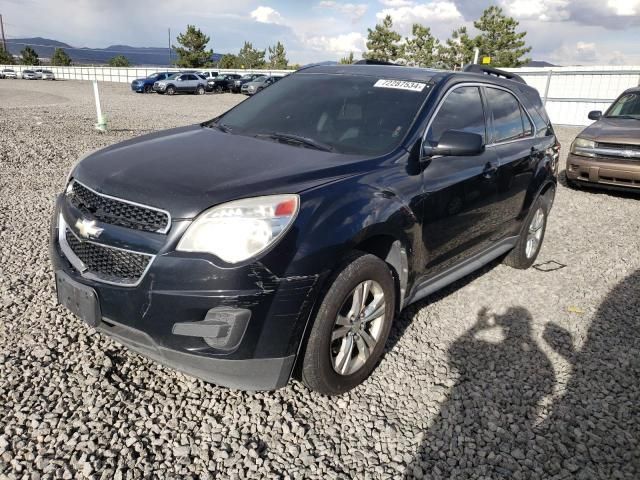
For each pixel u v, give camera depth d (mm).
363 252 2887
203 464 2441
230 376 2547
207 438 2604
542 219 5305
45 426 2553
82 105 20359
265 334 2500
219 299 2396
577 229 6996
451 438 2787
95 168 2945
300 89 4137
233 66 62438
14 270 4270
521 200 4758
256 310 2445
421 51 42594
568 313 4391
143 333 2510
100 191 2715
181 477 2357
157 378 3021
